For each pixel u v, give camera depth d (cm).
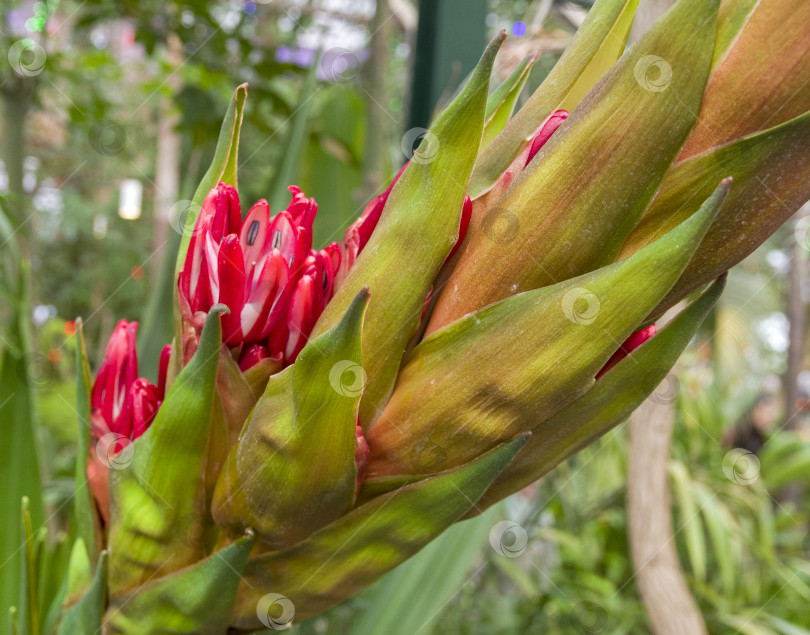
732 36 37
